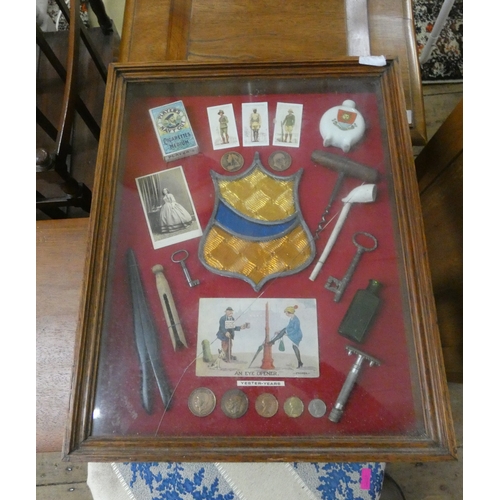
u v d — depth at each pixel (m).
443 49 1.46
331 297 0.65
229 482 0.74
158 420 0.58
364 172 0.70
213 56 0.89
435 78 1.45
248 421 0.58
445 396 0.56
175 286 0.65
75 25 0.84
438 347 0.59
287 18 0.91
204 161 0.73
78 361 0.59
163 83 0.76
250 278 0.66
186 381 0.60
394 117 0.71
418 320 0.61
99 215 0.66
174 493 0.74
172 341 0.62
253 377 0.60
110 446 0.55
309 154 0.73
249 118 0.75
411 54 0.90
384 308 0.63
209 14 0.92
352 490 0.74
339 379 0.60
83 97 1.16
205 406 0.58
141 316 0.63
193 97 0.76
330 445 0.55
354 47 0.89
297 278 0.66
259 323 0.63
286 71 0.75
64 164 0.83
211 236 0.68
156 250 0.67
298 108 0.75
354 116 0.73
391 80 0.73
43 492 1.20
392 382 0.60
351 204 0.69
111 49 1.23
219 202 0.70
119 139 0.72
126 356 0.61
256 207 0.70
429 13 1.49
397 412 0.58
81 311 0.61
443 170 0.90
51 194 1.04
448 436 0.55
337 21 0.91
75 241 0.88
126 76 0.75
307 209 0.70
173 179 0.71
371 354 0.61
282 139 0.74
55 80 1.14
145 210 0.69
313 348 0.62
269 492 0.74
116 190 0.69
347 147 0.72
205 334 0.63
